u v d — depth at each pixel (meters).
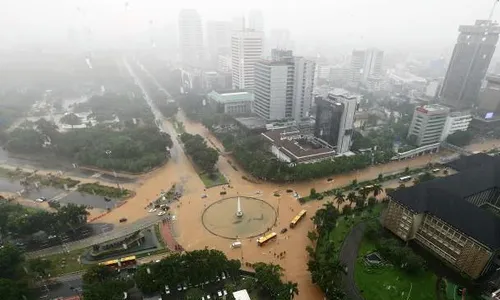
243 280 127.25
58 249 151.50
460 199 144.62
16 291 115.81
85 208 173.50
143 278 120.50
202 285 126.69
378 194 193.12
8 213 162.88
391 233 160.88
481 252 127.12
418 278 132.38
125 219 172.88
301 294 124.50
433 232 147.50
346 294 123.56
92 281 123.06
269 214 177.12
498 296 110.25
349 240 154.38
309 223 169.00
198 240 155.88
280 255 145.12
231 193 199.50
